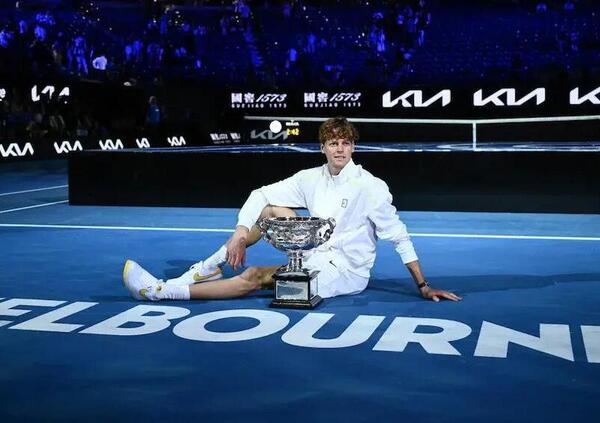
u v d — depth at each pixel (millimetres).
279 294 4559
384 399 3027
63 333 4012
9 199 11586
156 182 10352
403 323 4191
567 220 8656
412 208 9617
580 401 2992
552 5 23844
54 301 4770
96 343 3826
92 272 5727
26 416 2877
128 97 24391
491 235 7562
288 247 4473
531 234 7621
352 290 4863
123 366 3463
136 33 25891
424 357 3566
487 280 5410
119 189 10469
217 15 26328
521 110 19047
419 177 9555
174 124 23375
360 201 4738
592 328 4078
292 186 4883
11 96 21422
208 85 25078
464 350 3678
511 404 2965
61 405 2986
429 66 23953
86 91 23656
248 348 3729
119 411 2920
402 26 24406
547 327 4102
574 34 23531
